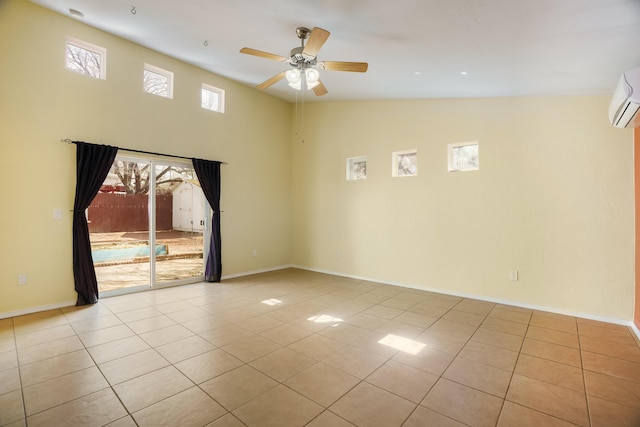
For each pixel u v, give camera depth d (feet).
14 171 11.69
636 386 7.50
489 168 14.38
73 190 13.03
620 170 11.66
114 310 12.65
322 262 20.57
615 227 11.72
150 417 6.25
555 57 8.85
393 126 17.44
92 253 13.87
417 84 13.80
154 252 15.83
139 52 14.75
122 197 14.76
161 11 10.95
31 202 12.07
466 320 11.91
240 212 19.20
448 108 15.58
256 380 7.66
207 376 7.80
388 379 7.76
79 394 6.99
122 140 14.30
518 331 10.85
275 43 12.11
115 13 11.68
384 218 17.78
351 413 6.46
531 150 13.38
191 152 16.79
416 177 16.58
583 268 12.32
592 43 7.72
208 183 17.17
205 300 14.17
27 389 7.15
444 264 15.69
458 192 15.25
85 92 13.25
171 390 7.19
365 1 7.70
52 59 12.41
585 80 10.42
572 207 12.53
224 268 18.47
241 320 11.71
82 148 12.92
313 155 21.01
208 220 17.97
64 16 12.60
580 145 12.38
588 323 11.66
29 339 9.82
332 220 20.08
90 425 6.01
